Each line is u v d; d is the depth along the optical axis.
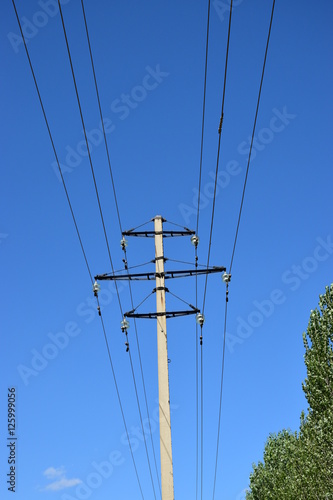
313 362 25.91
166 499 16.56
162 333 18.06
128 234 19.08
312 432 26.78
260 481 38.62
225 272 18.72
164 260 18.78
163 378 17.59
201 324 18.23
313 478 27.08
